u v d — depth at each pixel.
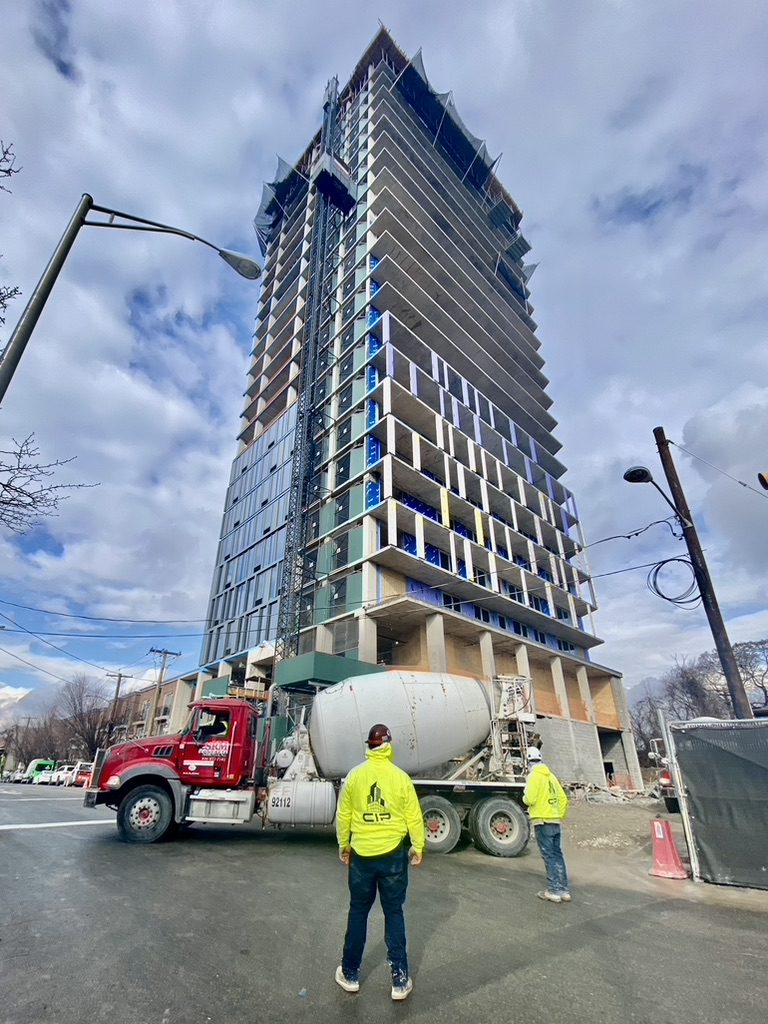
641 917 5.68
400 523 30.91
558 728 33.03
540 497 45.53
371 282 40.50
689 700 64.75
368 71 59.69
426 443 33.69
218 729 10.57
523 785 10.14
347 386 37.78
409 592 29.56
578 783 30.02
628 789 33.50
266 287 61.84
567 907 6.03
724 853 7.42
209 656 40.50
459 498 34.38
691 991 3.78
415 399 33.91
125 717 56.12
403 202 47.91
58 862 7.33
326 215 49.97
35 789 28.94
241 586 39.97
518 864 8.89
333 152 52.53
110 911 5.23
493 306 53.66
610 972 4.09
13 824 11.00
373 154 48.50
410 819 3.83
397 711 10.65
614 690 42.16
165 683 49.75
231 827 12.05
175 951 4.29
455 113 62.72
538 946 4.65
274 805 10.08
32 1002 3.35
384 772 3.99
